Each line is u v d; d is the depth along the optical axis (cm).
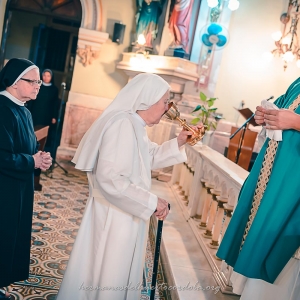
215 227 409
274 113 235
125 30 939
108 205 241
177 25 847
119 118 236
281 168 237
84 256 247
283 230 233
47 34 1207
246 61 927
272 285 245
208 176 480
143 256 254
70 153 942
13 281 302
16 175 284
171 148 267
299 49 916
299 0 897
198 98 888
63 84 830
